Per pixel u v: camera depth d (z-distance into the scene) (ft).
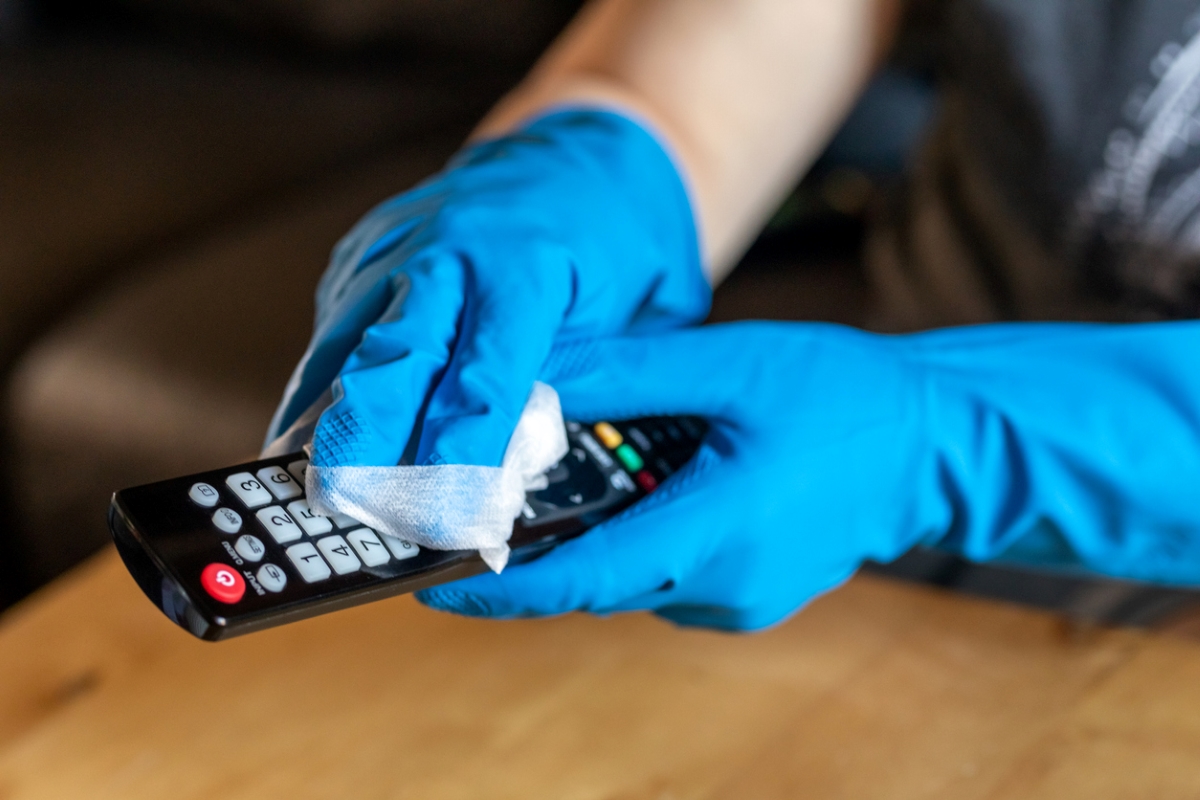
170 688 2.58
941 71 3.43
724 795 2.43
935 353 2.66
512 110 3.12
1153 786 2.43
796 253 4.32
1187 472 2.56
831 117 3.26
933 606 2.68
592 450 2.48
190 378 3.82
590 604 2.42
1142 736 2.48
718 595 2.51
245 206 4.91
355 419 2.27
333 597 2.15
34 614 2.70
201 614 2.09
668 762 2.47
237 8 5.85
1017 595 3.36
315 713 2.54
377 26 5.71
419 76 5.87
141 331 4.00
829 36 3.10
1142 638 2.62
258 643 2.64
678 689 2.56
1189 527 2.57
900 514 2.59
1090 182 3.01
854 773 2.45
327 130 5.38
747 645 2.62
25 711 2.55
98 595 2.73
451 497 2.23
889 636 2.63
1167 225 2.97
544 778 2.46
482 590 2.37
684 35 3.01
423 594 2.39
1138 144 2.96
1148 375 2.61
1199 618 3.17
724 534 2.46
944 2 3.25
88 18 6.27
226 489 2.20
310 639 2.64
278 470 2.24
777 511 2.48
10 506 4.16
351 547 2.19
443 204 2.61
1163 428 2.57
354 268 2.62
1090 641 2.62
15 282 4.27
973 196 3.24
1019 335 2.69
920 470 2.57
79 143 5.05
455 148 5.24
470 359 2.39
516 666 2.59
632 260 2.64
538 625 2.66
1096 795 2.42
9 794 2.45
